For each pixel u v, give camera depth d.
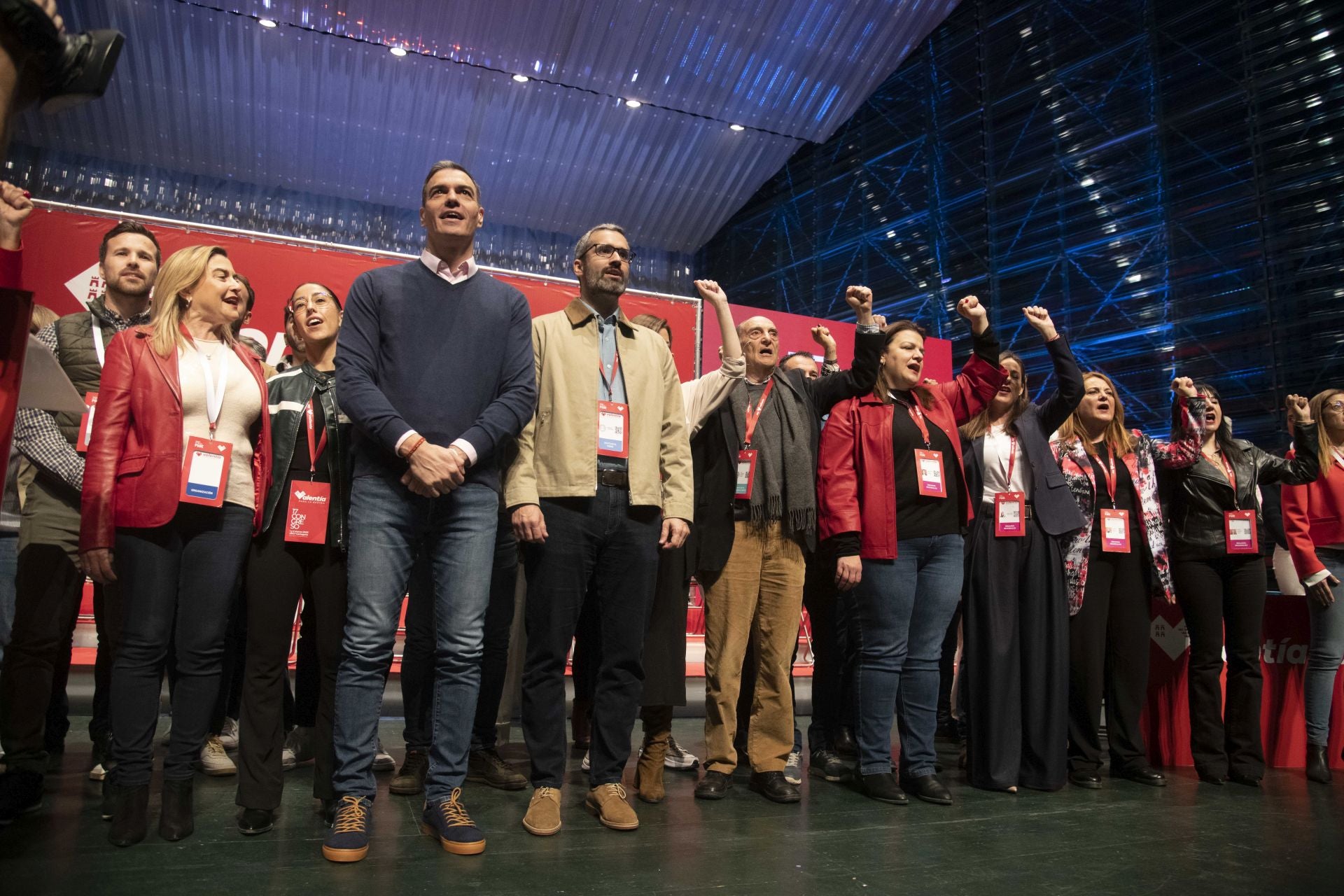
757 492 2.61
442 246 2.10
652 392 2.36
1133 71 6.63
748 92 9.55
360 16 8.39
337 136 9.95
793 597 2.63
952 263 8.15
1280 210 5.55
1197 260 6.02
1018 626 2.95
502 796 2.51
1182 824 2.48
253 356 2.20
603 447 2.24
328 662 2.17
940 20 8.54
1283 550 3.82
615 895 1.70
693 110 9.77
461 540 2.01
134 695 1.92
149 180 10.30
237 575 2.04
